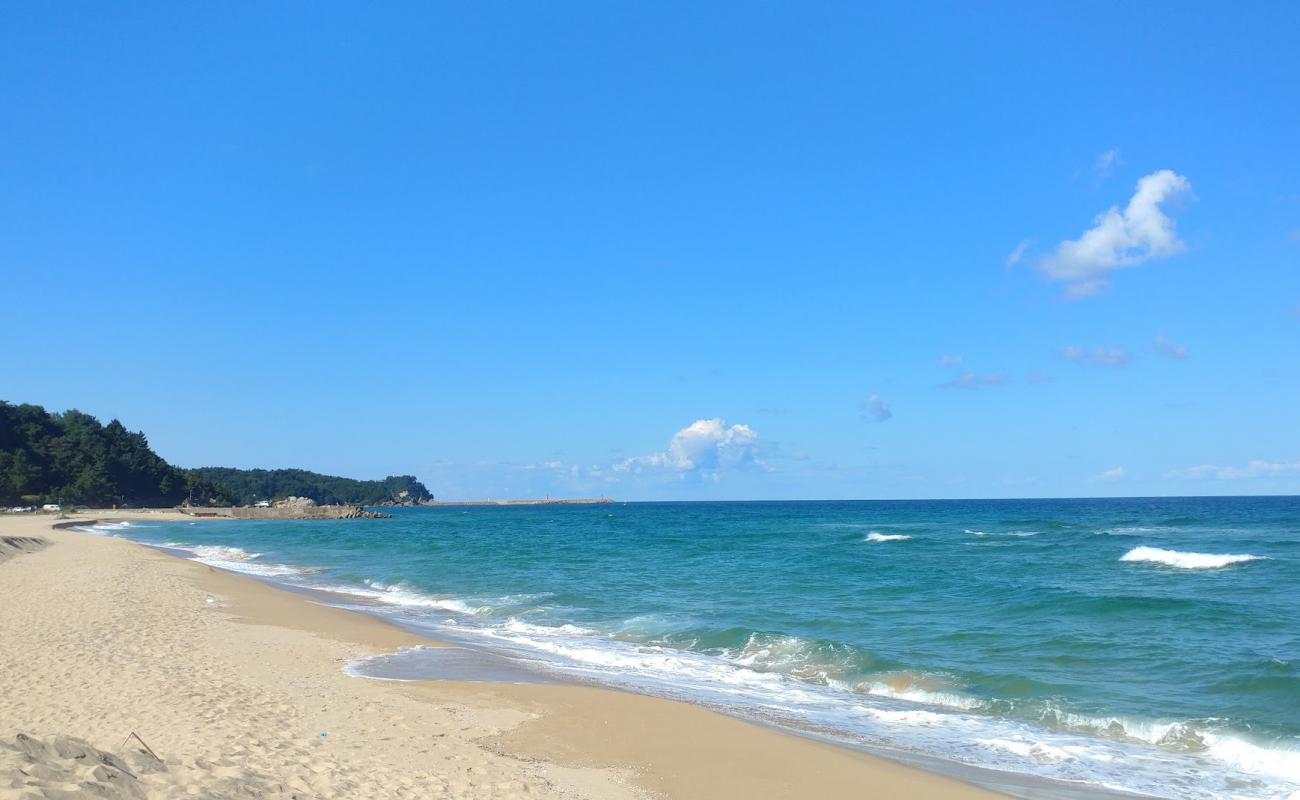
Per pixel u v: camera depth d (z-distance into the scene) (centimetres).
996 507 16762
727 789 905
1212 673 1483
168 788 653
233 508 14225
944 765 1047
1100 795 942
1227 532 5738
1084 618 2075
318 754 907
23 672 1302
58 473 12925
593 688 1374
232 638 1744
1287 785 981
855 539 5772
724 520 11125
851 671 1571
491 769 924
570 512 19312
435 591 2919
